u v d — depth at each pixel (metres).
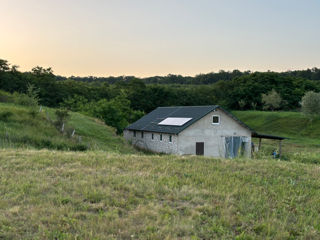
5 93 42.88
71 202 7.44
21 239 5.57
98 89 83.44
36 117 27.41
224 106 94.44
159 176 10.23
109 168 11.20
